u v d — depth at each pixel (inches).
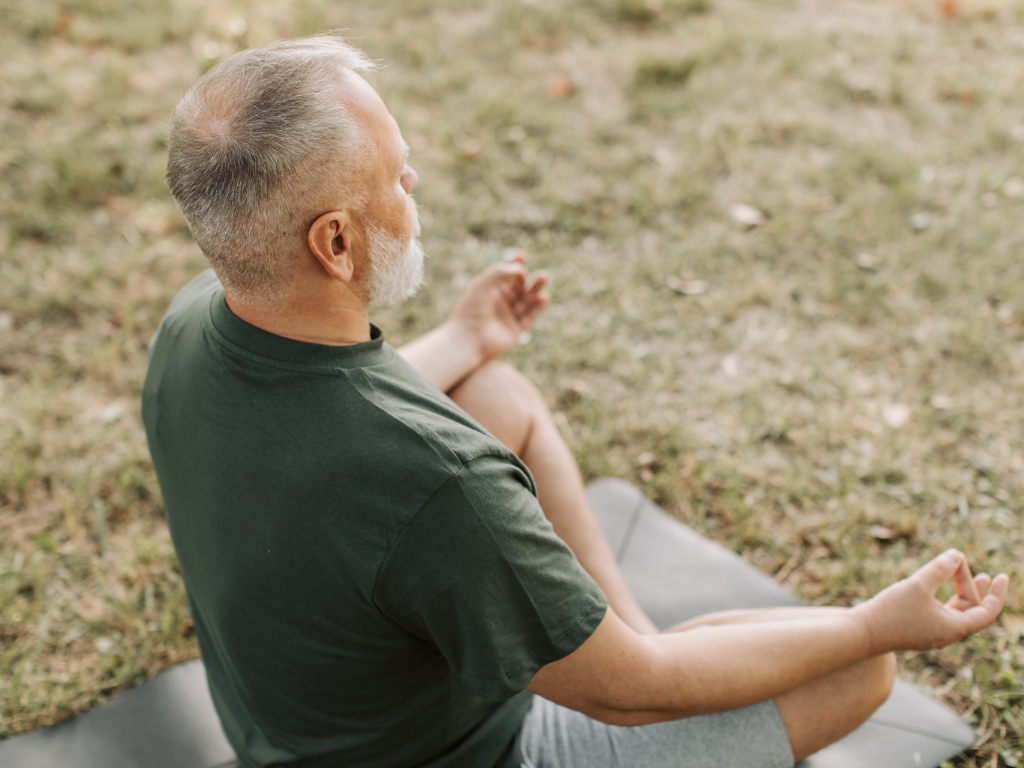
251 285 38.4
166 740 67.4
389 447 36.3
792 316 118.3
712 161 147.9
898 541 87.5
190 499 42.9
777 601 78.3
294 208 36.3
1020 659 73.8
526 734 53.2
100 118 159.5
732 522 91.0
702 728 52.1
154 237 134.0
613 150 152.6
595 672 42.0
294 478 37.3
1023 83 167.2
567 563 40.1
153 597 83.9
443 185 144.5
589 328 117.6
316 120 35.9
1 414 104.0
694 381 109.8
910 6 202.1
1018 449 96.8
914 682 73.9
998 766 66.1
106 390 108.7
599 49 186.7
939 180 140.5
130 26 188.9
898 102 164.7
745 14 199.9
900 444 97.7
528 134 157.8
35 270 125.4
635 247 131.6
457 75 173.0
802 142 153.9
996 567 83.2
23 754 66.7
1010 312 115.0
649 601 79.0
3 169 144.5
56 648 79.4
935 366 108.9
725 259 128.6
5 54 177.6
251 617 41.6
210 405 40.5
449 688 46.6
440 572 36.3
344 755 46.1
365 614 38.5
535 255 130.4
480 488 36.5
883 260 126.1
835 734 54.1
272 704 45.5
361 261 39.8
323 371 38.0
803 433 100.6
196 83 38.7
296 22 193.0
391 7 202.2
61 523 91.7
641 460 98.5
